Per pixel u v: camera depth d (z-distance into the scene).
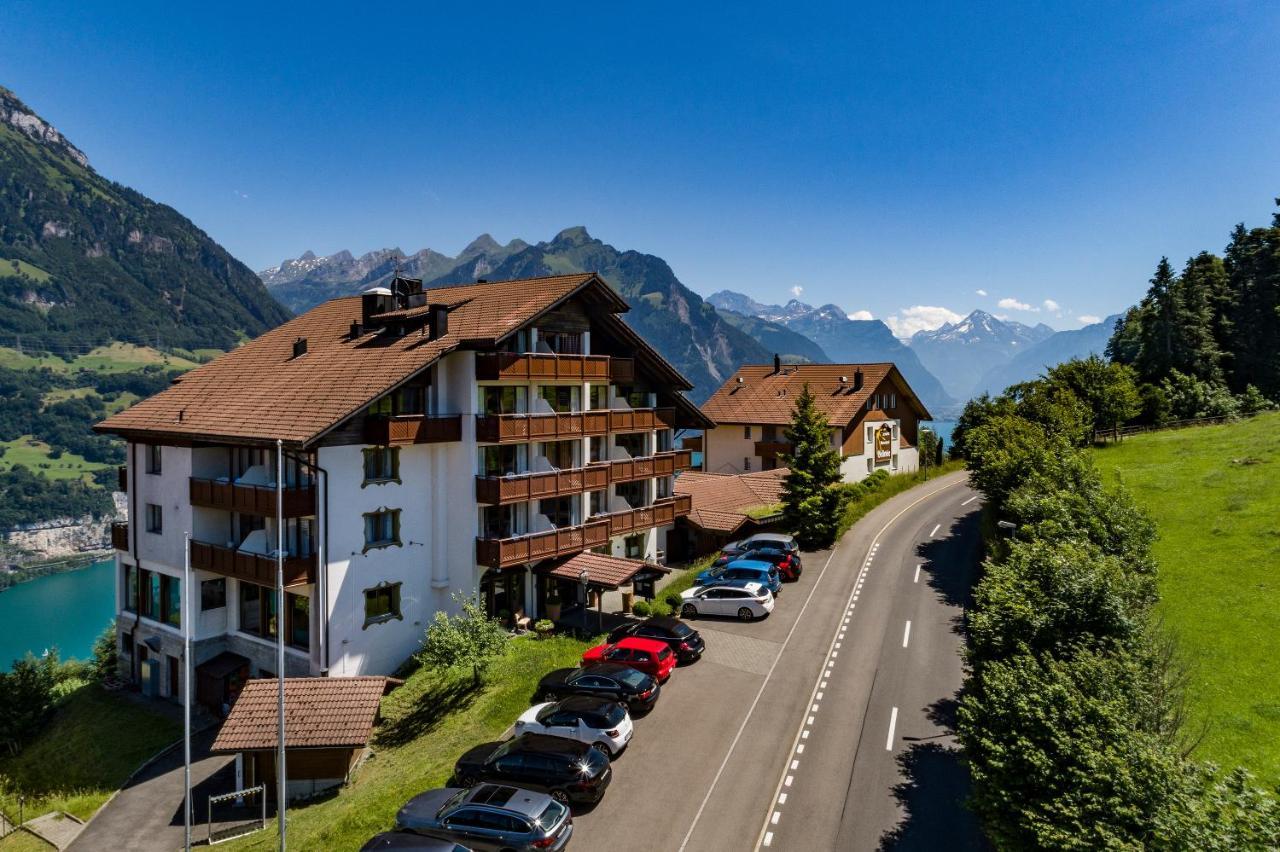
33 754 36.84
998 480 45.72
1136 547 30.36
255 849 23.86
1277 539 36.12
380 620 36.31
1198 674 26.53
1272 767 21.39
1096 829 15.55
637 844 21.70
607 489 46.47
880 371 74.44
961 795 23.69
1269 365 84.56
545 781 23.39
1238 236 96.94
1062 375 75.00
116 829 27.61
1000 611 24.23
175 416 39.88
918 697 30.38
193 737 34.81
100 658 46.12
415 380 37.09
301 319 49.53
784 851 21.34
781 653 35.16
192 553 37.47
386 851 19.19
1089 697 18.59
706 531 52.94
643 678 29.64
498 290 43.94
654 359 48.19
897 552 51.12
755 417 75.44
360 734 27.69
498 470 39.88
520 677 32.53
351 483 34.97
